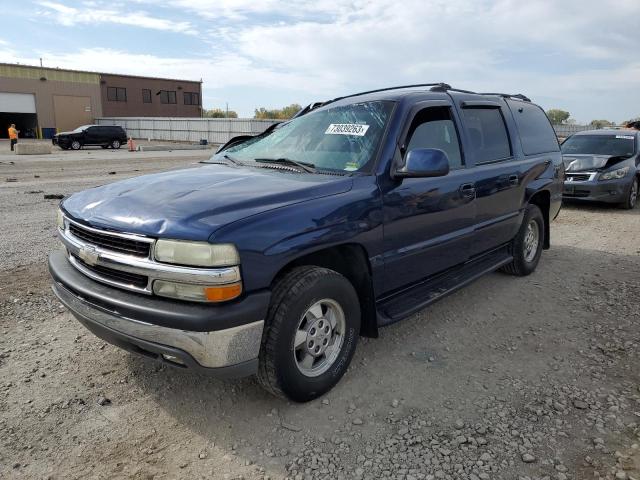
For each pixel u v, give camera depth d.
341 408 3.11
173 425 2.93
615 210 10.49
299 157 3.86
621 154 10.88
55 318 4.38
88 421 2.95
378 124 3.75
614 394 3.27
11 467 2.57
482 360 3.76
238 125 42.62
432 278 4.20
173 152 32.00
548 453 2.70
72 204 3.34
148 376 3.45
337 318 3.24
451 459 2.65
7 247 6.68
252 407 3.11
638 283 5.54
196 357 2.61
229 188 3.13
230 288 2.60
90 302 2.95
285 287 2.88
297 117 4.58
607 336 4.17
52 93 53.34
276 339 2.82
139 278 2.76
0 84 49.97
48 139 52.25
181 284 2.61
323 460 2.65
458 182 4.15
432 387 3.37
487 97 5.11
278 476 2.53
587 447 2.74
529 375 3.54
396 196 3.52
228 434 2.86
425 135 3.97
